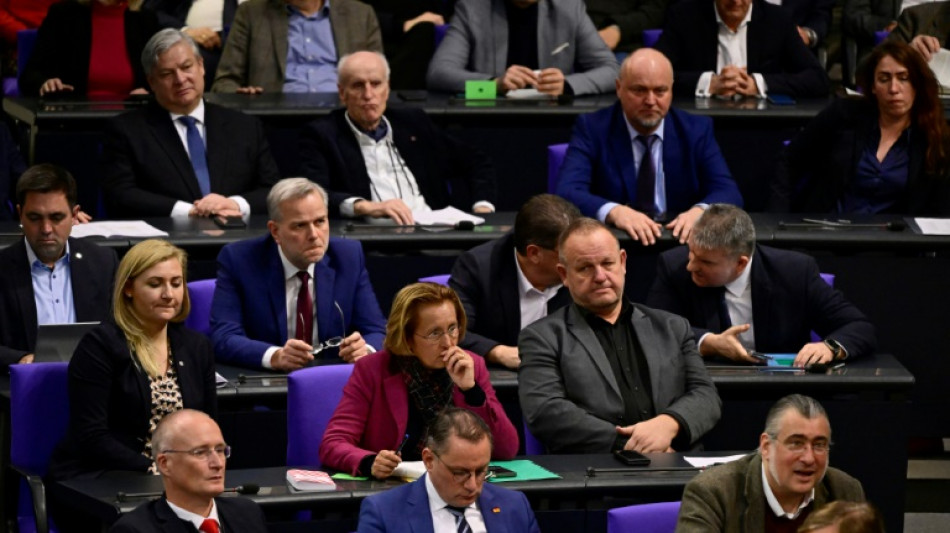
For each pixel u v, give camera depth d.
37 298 19.77
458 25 28.47
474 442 14.12
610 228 22.09
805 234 21.55
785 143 25.70
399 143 24.48
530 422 17.05
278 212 19.27
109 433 16.30
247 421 17.89
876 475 18.38
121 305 16.61
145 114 24.20
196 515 14.09
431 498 14.38
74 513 16.09
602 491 15.30
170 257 16.59
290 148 26.22
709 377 17.52
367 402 16.08
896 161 23.47
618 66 28.42
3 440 17.50
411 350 16.02
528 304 19.33
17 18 30.44
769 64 28.34
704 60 28.34
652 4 31.19
